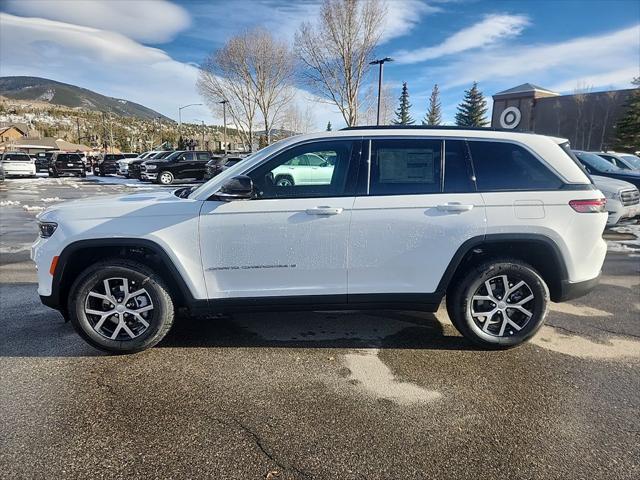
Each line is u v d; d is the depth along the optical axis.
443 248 3.27
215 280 3.29
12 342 3.61
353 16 25.95
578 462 2.24
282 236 3.23
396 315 4.30
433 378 3.08
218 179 3.38
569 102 43.44
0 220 10.57
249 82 40.69
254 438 2.42
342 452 2.31
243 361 3.32
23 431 2.46
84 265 3.47
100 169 33.25
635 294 4.96
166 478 2.12
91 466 2.19
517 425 2.54
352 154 3.33
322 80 27.98
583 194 3.33
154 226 3.21
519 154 3.38
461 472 2.17
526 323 3.44
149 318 3.36
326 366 3.25
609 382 3.03
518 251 3.46
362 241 3.26
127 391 2.89
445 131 3.40
